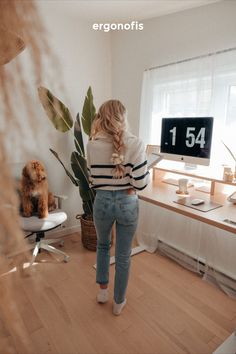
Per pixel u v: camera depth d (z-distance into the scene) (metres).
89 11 2.41
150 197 1.93
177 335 1.58
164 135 2.18
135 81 2.78
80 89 2.81
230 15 1.91
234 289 2.00
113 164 1.44
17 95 0.27
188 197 1.93
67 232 3.01
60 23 2.52
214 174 2.10
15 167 0.28
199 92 2.13
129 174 1.48
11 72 0.27
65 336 1.57
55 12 2.44
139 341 1.53
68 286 2.05
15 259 0.29
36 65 0.27
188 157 2.03
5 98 0.27
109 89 3.10
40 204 2.18
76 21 2.63
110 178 1.49
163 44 2.43
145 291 1.99
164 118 2.16
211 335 1.58
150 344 1.51
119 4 2.23
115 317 1.72
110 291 1.99
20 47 0.27
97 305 1.84
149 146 2.33
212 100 2.05
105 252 1.77
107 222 1.61
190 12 2.17
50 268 2.29
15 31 0.26
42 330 1.61
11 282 0.30
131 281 2.11
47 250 2.51
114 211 1.54
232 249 2.07
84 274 2.22
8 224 0.27
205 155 1.92
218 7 1.97
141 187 1.48
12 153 0.27
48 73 0.28
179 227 2.44
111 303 1.86
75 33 2.65
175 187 2.23
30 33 0.27
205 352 1.46
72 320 1.69
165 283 2.09
